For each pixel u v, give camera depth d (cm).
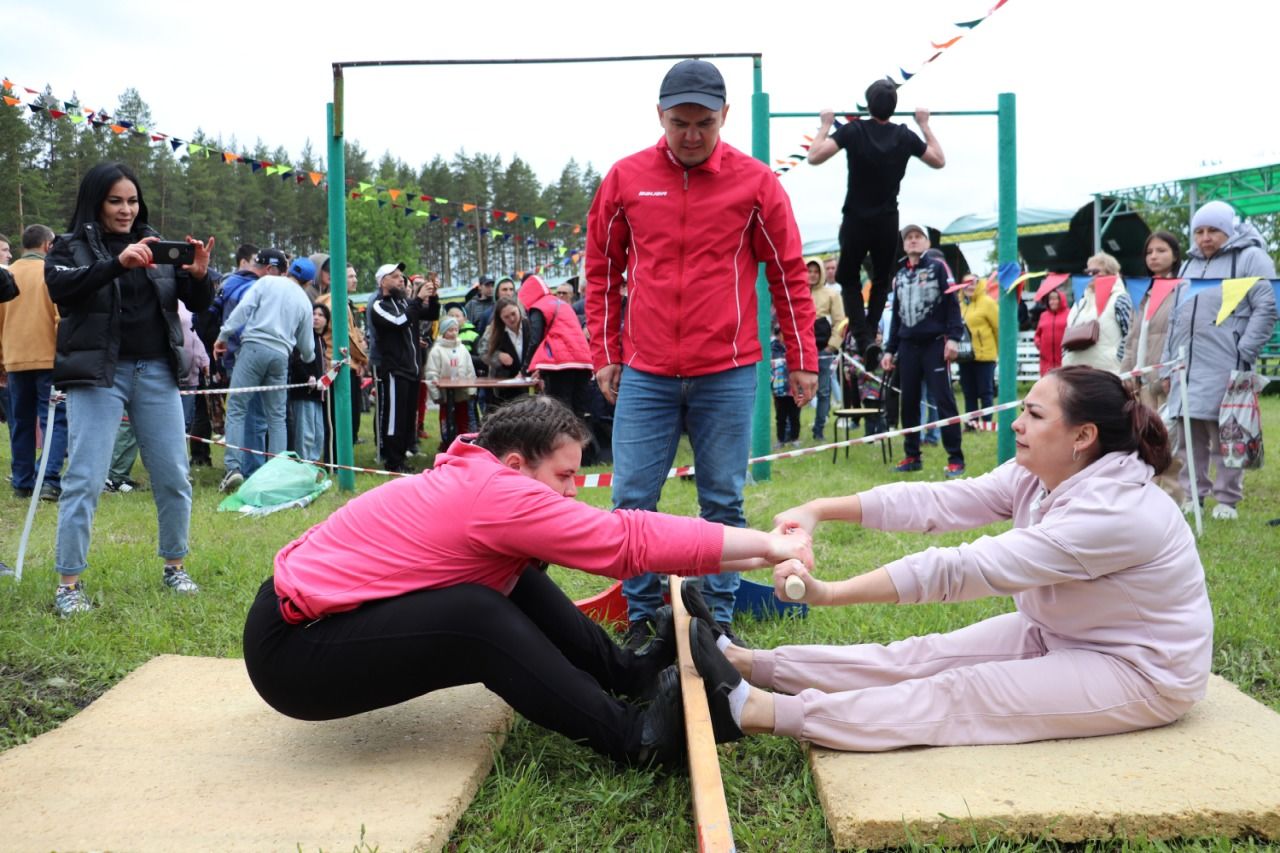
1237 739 266
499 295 1103
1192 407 621
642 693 312
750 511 651
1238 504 681
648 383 377
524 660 259
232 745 284
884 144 624
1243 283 591
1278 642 369
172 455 449
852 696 269
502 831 243
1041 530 263
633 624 384
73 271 403
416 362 953
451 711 308
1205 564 498
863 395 1134
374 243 5231
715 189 365
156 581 472
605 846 239
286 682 260
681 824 245
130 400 440
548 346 932
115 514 667
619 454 383
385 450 938
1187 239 2348
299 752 278
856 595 265
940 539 559
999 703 266
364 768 266
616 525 260
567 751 285
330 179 761
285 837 228
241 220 5966
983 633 296
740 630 399
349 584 257
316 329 917
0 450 1004
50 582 461
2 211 3425
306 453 883
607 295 397
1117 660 267
